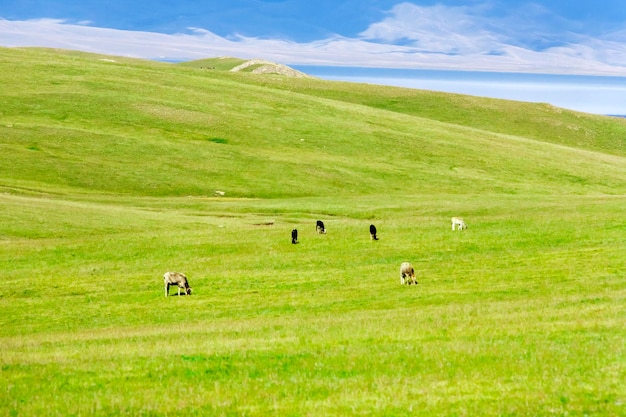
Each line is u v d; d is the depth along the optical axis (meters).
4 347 25.53
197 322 30.91
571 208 62.00
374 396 17.50
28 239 50.19
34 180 78.06
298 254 45.06
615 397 16.84
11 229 52.25
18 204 59.31
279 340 24.62
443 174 97.12
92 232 54.19
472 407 16.47
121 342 25.67
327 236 50.28
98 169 84.25
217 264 43.22
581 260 40.16
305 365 20.84
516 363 20.06
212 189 82.62
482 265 40.53
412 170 98.00
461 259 42.56
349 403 17.03
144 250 46.94
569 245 44.91
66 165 83.88
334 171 93.25
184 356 22.23
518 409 16.22
